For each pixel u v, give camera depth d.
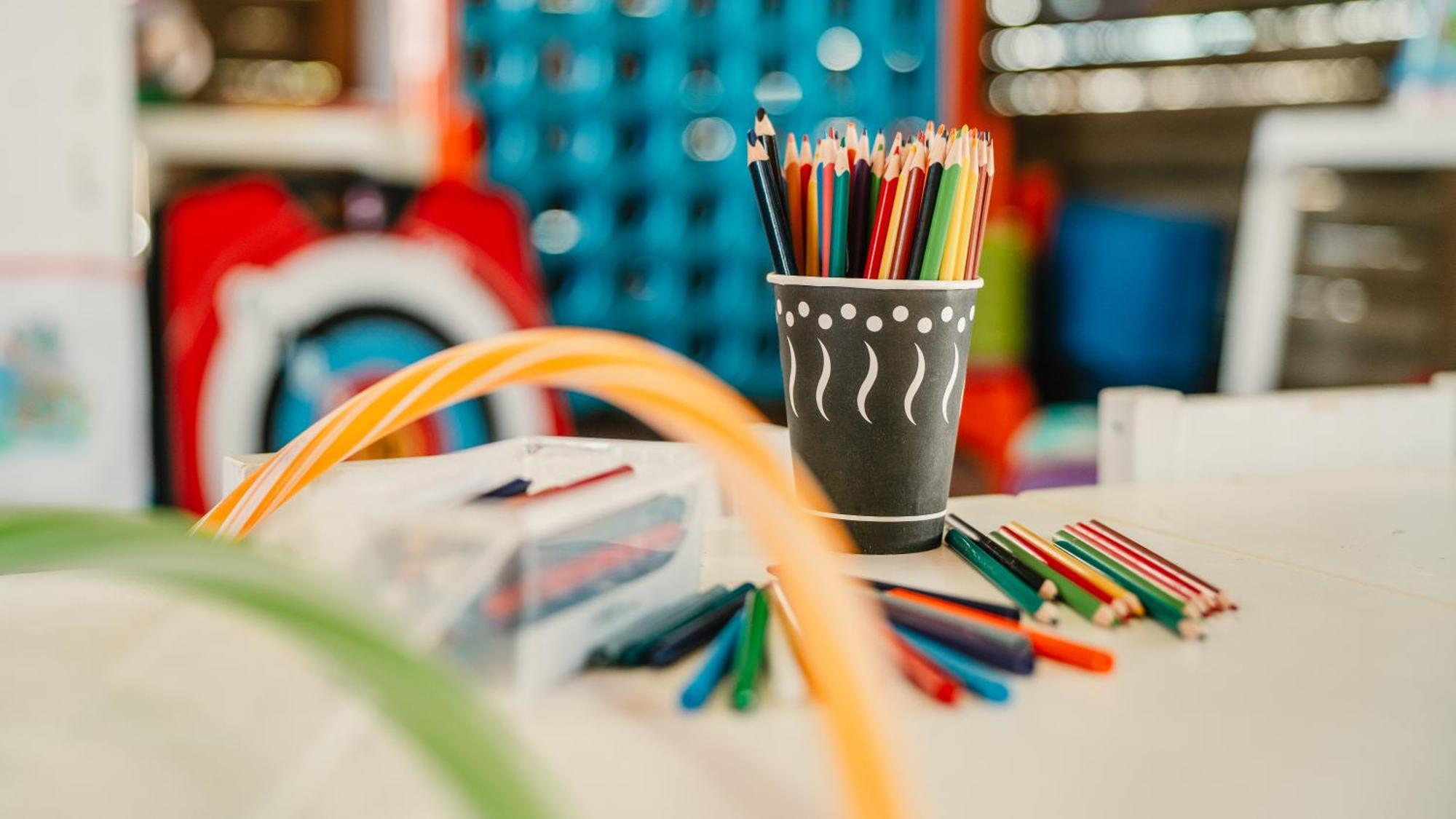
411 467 0.44
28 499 1.55
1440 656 0.42
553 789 0.17
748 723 0.35
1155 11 2.76
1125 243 2.45
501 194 1.68
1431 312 2.30
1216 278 2.44
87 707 0.32
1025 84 2.91
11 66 1.50
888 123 2.40
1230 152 2.71
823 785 0.30
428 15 2.01
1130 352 2.43
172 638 0.38
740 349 2.40
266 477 0.34
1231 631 0.45
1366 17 2.44
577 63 2.23
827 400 0.55
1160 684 0.39
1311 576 0.53
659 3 2.24
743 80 2.29
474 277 1.65
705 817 0.28
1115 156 2.92
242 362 1.50
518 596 0.36
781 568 0.23
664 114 2.27
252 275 1.50
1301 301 2.45
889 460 0.55
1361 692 0.39
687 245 2.33
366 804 0.27
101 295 1.59
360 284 1.57
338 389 1.56
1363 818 0.30
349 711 0.31
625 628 0.41
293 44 2.30
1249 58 2.66
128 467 1.62
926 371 0.55
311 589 0.15
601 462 0.46
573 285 2.31
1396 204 2.33
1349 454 0.88
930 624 0.41
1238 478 0.77
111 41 1.57
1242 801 0.31
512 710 0.35
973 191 0.54
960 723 0.35
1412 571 0.54
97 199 1.58
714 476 0.66
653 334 2.34
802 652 0.38
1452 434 0.93
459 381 0.23
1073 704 0.37
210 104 2.17
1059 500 0.70
